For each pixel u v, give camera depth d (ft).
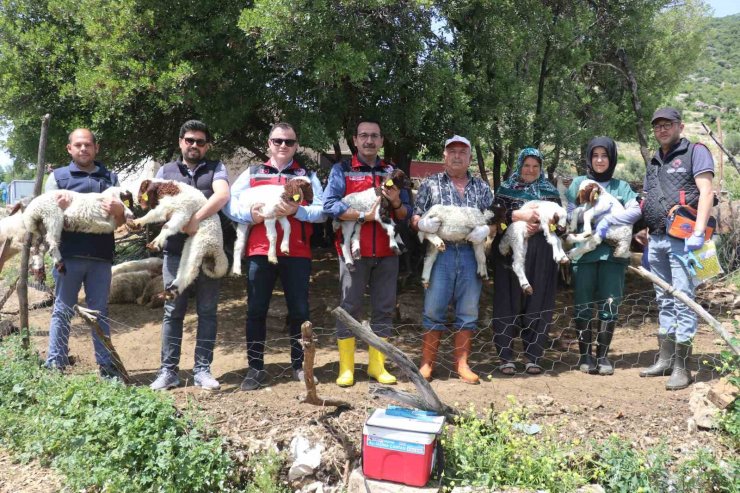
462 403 14.88
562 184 19.81
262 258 16.06
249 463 12.97
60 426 13.96
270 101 23.65
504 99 24.68
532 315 17.60
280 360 18.80
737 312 24.25
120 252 34.47
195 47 21.33
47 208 15.88
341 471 12.77
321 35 19.03
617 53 32.96
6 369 16.76
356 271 16.31
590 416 14.32
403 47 21.56
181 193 15.47
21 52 22.91
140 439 12.71
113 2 20.45
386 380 16.37
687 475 11.98
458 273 16.75
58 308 16.71
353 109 23.44
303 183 15.28
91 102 22.02
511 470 12.06
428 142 24.18
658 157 17.16
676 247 16.40
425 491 11.58
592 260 17.80
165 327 16.08
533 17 25.63
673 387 16.03
